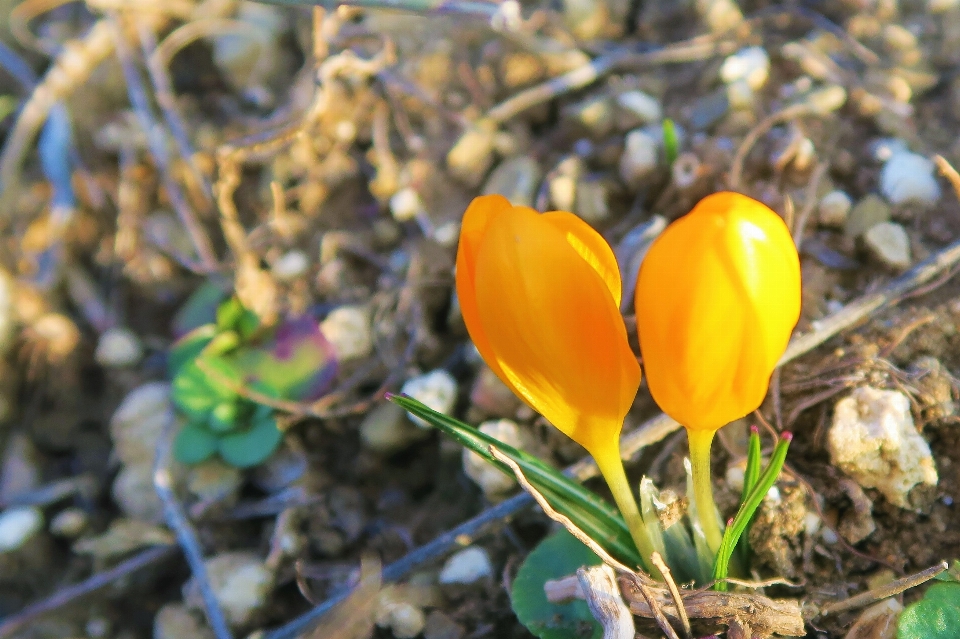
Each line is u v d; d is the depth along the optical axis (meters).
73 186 0.30
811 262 0.23
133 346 0.28
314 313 0.26
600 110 0.26
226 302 0.26
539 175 0.26
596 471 0.22
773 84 0.26
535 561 0.21
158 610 0.24
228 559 0.24
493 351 0.16
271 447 0.24
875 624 0.19
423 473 0.24
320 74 0.25
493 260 0.16
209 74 0.31
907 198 0.23
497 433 0.23
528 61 0.28
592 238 0.17
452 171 0.27
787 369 0.22
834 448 0.20
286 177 0.28
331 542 0.24
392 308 0.25
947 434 0.21
